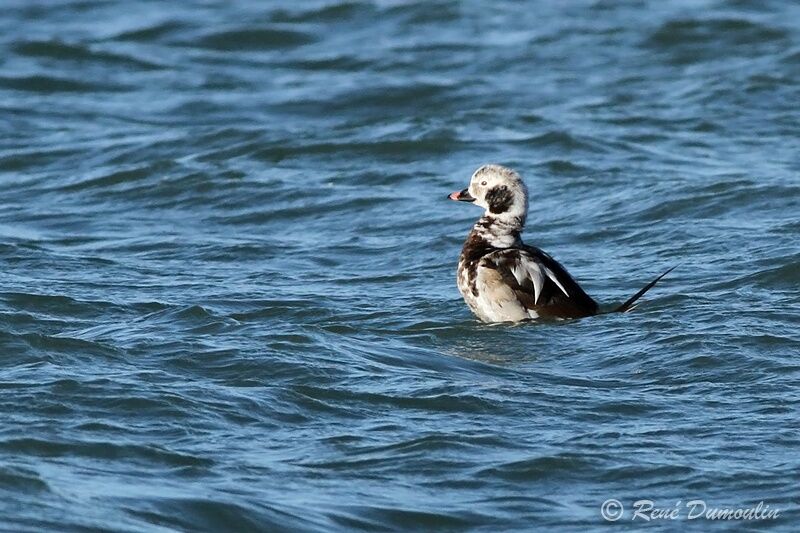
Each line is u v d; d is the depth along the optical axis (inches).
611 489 365.1
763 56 1166.3
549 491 364.2
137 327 521.7
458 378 455.5
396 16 1342.3
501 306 539.8
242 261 670.5
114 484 353.7
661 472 374.0
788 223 689.6
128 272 640.4
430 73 1157.1
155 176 858.1
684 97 1044.5
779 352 479.2
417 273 636.7
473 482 368.5
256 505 345.7
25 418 399.9
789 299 555.8
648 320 525.7
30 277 622.2
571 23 1300.4
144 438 390.9
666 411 423.5
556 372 467.8
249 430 402.3
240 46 1273.4
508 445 393.4
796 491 359.9
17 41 1237.1
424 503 354.6
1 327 528.4
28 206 808.3
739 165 852.0
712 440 397.7
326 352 477.4
